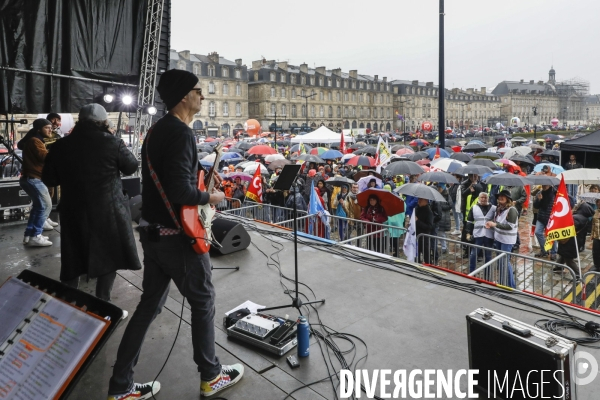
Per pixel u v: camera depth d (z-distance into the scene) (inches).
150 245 94.1
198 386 108.5
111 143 133.7
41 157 217.8
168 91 91.1
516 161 631.8
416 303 158.7
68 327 70.7
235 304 160.4
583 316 145.0
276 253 222.4
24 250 218.7
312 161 625.6
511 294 165.5
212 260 211.0
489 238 297.3
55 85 277.4
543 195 357.1
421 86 4404.5
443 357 121.9
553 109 5935.0
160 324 142.3
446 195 394.0
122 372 96.7
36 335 73.1
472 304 157.1
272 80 3149.6
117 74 305.0
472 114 5078.7
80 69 284.8
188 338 133.4
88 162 130.0
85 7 281.6
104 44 294.8
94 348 66.4
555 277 285.9
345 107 3683.6
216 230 222.4
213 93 2864.2
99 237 132.6
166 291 101.3
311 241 242.8
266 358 122.4
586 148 562.9
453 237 429.1
